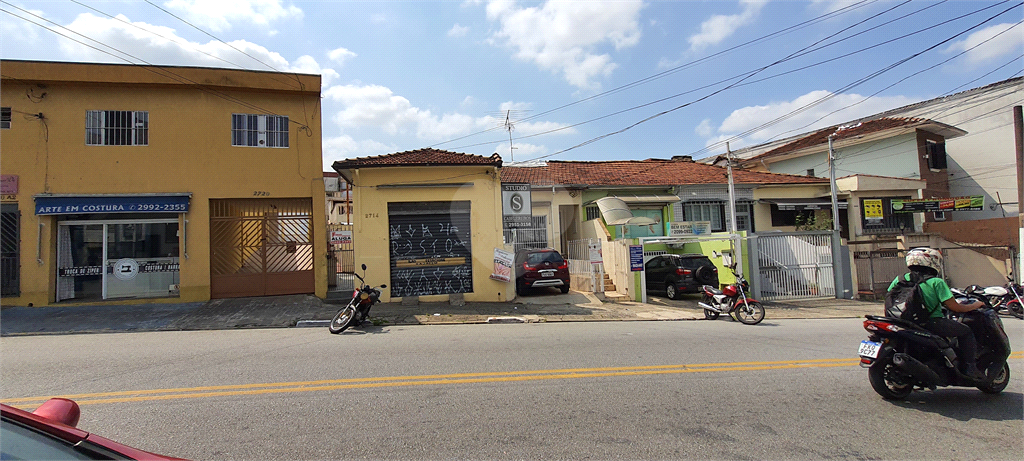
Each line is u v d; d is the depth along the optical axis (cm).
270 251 1302
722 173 2222
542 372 608
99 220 1236
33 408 477
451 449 378
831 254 1666
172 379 572
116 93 1235
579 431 416
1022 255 1367
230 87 1273
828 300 1602
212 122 1273
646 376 591
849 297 1641
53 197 1184
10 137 1183
